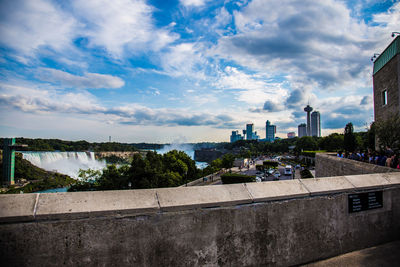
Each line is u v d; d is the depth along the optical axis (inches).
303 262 131.9
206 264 107.6
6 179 3422.7
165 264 100.1
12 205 84.0
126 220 94.5
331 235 141.0
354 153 715.4
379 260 137.3
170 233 101.0
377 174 171.6
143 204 98.0
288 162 4613.7
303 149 5088.6
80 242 88.7
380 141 643.5
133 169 1839.3
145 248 97.1
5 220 80.4
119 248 93.4
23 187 3408.0
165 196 105.4
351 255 142.9
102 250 91.3
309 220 133.9
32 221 83.7
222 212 111.0
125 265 94.2
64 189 3624.5
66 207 89.0
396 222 165.8
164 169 2413.9
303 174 2317.9
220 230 110.7
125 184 1787.6
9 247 80.9
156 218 98.7
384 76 913.5
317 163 1055.6
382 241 159.8
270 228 122.6
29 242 83.1
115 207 93.7
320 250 137.2
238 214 114.7
